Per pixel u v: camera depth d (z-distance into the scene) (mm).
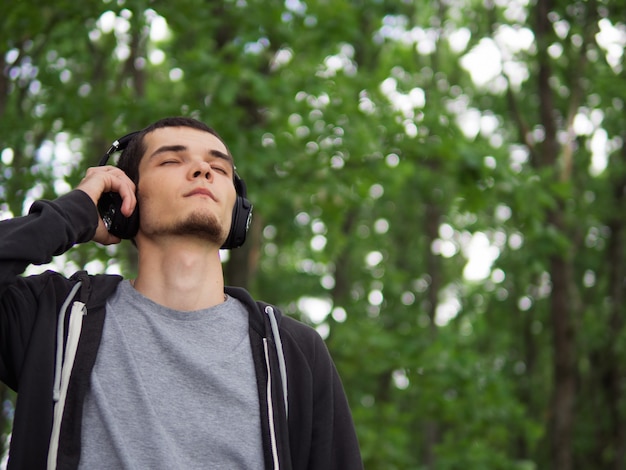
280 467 1957
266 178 8438
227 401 1978
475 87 15594
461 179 8852
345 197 8891
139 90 9344
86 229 2084
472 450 10719
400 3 10328
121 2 6930
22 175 7445
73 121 8109
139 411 1918
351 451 2111
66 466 1848
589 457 18094
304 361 2104
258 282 17438
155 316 2057
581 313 16453
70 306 2031
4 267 1922
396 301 17812
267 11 8336
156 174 2131
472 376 10078
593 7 11828
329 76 8938
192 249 2107
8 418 6656
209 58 7586
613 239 16906
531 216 9000
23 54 7422
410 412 11109
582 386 18078
